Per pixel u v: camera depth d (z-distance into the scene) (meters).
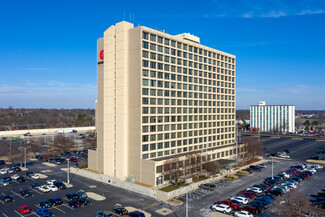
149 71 80.00
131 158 80.12
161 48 84.69
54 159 113.75
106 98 85.44
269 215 55.78
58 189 73.88
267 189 72.88
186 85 94.25
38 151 128.88
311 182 81.94
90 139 160.38
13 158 109.62
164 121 85.00
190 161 84.50
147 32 79.44
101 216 53.97
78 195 65.88
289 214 53.22
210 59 106.56
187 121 94.06
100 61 90.94
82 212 57.44
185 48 94.19
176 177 75.31
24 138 178.00
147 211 57.56
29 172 89.81
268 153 137.25
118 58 81.50
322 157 125.56
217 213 56.53
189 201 64.06
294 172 92.81
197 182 78.06
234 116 121.62
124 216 53.88
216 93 109.62
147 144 79.69
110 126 84.00
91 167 93.62
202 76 101.75
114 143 83.25
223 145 113.12
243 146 117.00
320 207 59.59
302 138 199.88
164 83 85.12
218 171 85.69
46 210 55.69
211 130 106.50
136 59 78.38
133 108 79.25
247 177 87.06
